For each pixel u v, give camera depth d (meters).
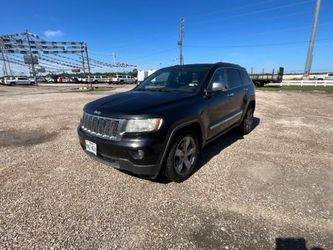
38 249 2.03
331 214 2.48
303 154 4.24
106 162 2.94
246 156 4.15
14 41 40.78
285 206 2.63
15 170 3.63
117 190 3.01
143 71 40.22
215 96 3.89
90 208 2.62
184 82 3.96
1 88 32.94
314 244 2.06
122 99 3.37
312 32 28.77
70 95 18.53
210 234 2.20
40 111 9.59
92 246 2.06
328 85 25.42
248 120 5.61
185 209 2.60
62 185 3.14
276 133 5.72
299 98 14.53
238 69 5.20
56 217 2.46
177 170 3.12
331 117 7.87
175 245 2.07
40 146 4.82
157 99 3.24
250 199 2.78
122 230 2.27
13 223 2.37
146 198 2.82
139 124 2.68
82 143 3.30
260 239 2.12
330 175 3.39
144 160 2.68
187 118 3.09
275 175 3.40
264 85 30.53
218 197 2.83
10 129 6.33
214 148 4.60
